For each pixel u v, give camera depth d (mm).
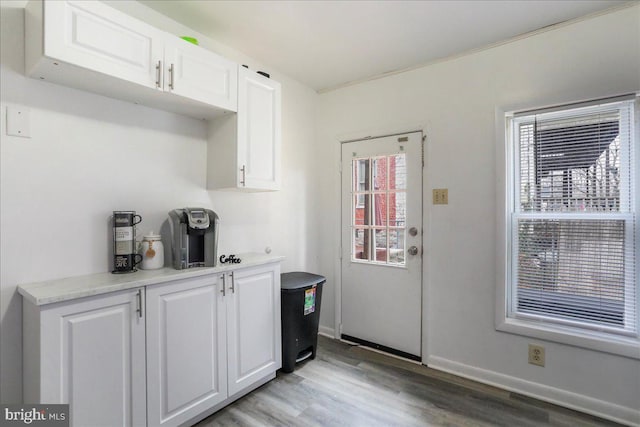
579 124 2037
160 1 1832
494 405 1997
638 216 1860
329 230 3164
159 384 1582
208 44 2244
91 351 1354
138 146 1872
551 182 2133
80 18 1369
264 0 1821
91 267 1665
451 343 2432
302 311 2443
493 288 2262
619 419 1839
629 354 1810
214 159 2193
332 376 2344
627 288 1896
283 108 2850
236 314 1972
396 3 1846
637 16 1804
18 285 1435
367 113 2906
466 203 2379
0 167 1401
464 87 2393
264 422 1812
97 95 1699
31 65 1398
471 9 1896
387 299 2768
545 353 2064
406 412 1917
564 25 2012
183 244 1797
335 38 2244
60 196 1569
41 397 1229
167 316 1616
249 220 2555
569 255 2068
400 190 2713
